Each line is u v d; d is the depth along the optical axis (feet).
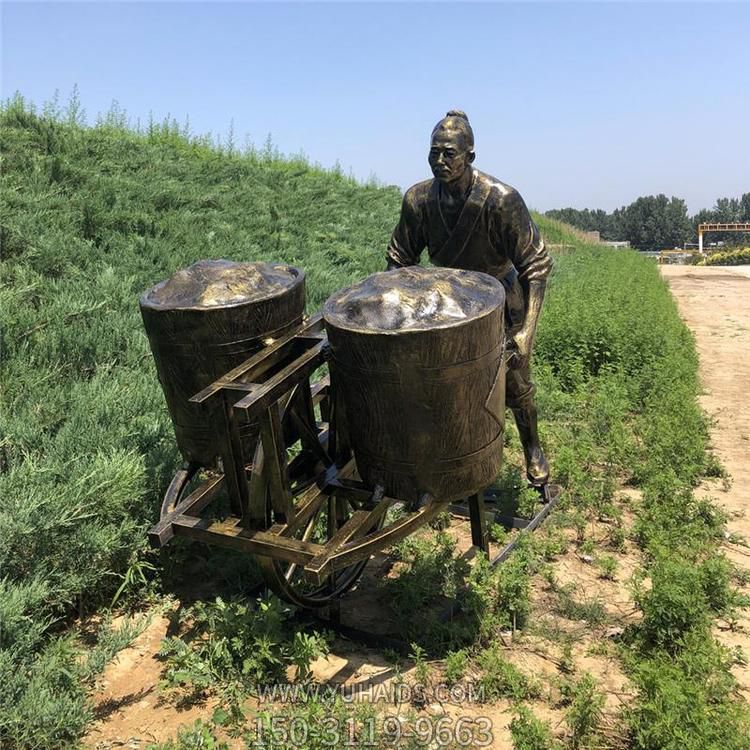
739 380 28.66
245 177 40.96
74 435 12.79
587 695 8.40
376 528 11.41
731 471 18.03
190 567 12.26
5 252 20.65
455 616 10.71
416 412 8.18
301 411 9.61
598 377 25.54
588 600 11.57
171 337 9.13
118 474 11.17
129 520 11.38
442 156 10.49
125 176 31.91
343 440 9.74
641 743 7.95
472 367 8.16
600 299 35.22
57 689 8.84
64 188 26.94
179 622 10.61
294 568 10.41
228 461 8.55
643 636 10.23
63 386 15.58
